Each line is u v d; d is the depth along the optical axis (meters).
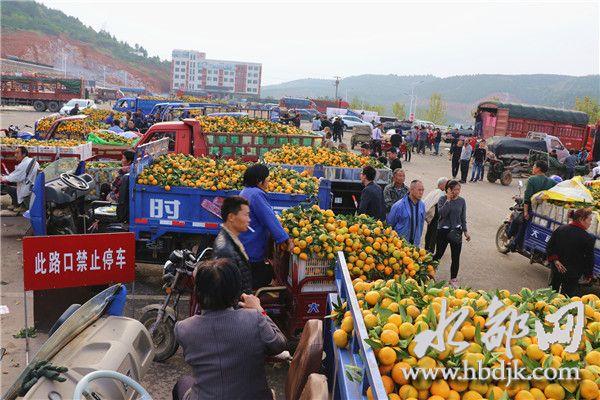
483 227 14.69
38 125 19.38
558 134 35.78
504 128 34.59
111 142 15.88
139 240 8.23
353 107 141.25
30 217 8.12
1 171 12.55
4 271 8.50
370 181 8.58
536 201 10.17
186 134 13.59
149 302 7.63
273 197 8.26
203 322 3.15
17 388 3.25
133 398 3.96
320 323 4.03
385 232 6.02
